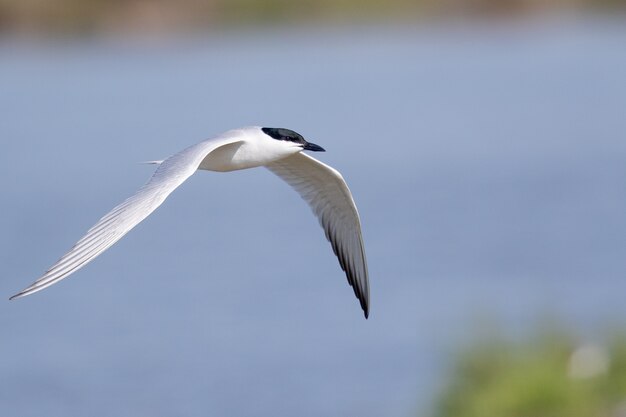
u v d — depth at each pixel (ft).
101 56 141.49
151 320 60.23
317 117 118.73
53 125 124.26
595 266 68.08
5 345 56.54
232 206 91.40
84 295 65.87
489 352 39.63
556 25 165.17
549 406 36.78
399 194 90.27
